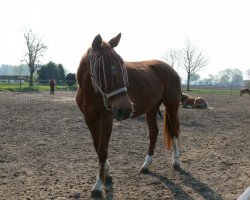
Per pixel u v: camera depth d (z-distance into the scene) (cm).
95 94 495
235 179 602
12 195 500
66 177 596
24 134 1010
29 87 4550
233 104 2594
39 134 1019
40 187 539
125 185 560
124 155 777
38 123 1240
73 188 538
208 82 13688
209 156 775
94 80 475
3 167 652
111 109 474
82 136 1003
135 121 1329
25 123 1227
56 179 583
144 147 871
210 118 1561
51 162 698
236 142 953
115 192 525
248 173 638
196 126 1286
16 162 691
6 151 781
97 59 471
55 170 639
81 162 703
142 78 584
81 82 519
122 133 1072
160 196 511
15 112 1577
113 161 720
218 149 855
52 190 526
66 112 1633
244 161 730
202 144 920
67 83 5234
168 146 675
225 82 13675
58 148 834
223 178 607
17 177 592
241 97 3825
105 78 463
